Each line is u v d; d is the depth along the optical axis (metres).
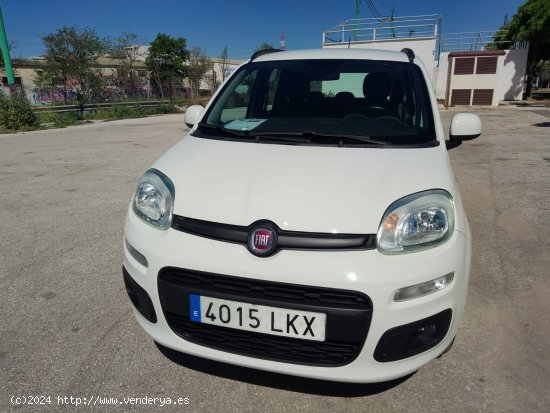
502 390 2.21
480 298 3.06
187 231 1.96
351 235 1.81
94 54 22.69
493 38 27.22
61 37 21.50
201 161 2.30
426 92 2.84
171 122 15.44
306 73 3.11
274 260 1.80
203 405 2.13
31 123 13.91
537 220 4.60
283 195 1.94
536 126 12.67
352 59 3.17
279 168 2.14
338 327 1.79
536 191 5.69
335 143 2.45
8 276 3.39
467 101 21.45
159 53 32.84
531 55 24.62
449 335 1.98
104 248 3.93
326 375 1.88
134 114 18.30
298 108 2.97
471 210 4.96
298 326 1.82
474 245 3.96
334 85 3.02
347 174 2.07
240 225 1.88
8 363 2.40
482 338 2.62
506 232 4.28
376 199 1.92
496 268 3.50
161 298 2.00
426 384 2.26
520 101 23.91
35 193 5.74
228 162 2.25
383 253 1.81
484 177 6.48
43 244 4.03
